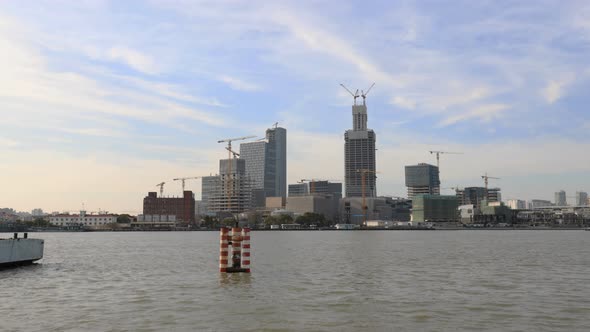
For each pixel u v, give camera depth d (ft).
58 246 466.29
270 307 112.16
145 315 103.45
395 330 89.81
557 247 402.31
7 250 205.67
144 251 361.30
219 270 190.29
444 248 389.19
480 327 91.97
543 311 106.83
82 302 119.96
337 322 96.48
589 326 92.73
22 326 93.56
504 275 178.29
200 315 103.40
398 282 157.28
